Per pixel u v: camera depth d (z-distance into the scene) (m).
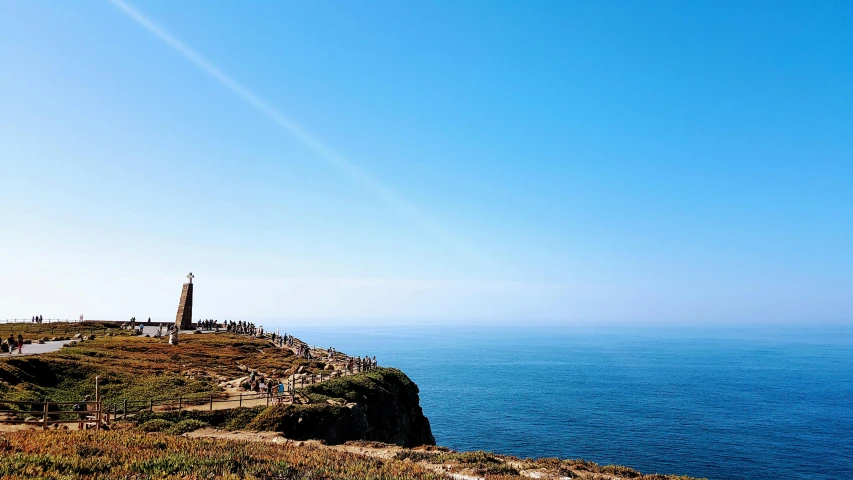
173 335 72.56
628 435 94.69
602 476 26.36
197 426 32.91
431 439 70.38
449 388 165.25
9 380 37.72
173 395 40.75
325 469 19.61
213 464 18.28
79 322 102.19
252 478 16.88
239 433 32.81
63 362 44.88
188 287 103.88
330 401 44.62
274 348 81.56
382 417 54.66
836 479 71.69
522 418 111.38
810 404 133.88
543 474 25.55
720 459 79.81
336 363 73.50
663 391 158.50
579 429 99.62
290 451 23.22
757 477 71.88
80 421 28.41
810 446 89.00
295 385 48.97
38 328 90.19
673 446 87.06
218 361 62.41
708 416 115.12
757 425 106.00
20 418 29.52
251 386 47.00
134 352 60.47
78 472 16.19
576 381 186.62
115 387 41.97
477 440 90.00
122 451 19.50
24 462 16.19
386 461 23.64
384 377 65.00
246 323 106.75
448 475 22.33
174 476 16.31
